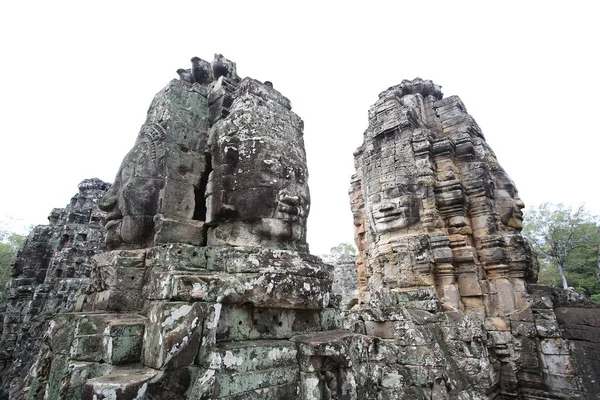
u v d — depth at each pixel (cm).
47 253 1214
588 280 2794
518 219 1066
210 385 269
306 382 335
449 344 725
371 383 436
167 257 339
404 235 977
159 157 421
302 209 426
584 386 780
